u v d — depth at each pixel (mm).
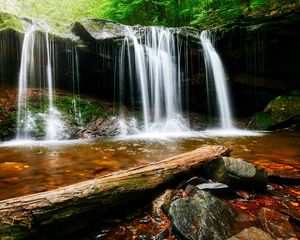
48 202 2592
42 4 15789
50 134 8367
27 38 8945
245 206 3250
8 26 8539
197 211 2746
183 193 3438
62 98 9477
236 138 8383
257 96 11453
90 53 9547
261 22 9906
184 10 13594
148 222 2955
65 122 8797
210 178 3893
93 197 2873
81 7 16391
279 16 9602
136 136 9086
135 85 10289
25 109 8641
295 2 10453
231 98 11477
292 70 10734
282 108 10297
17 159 5691
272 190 3797
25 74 9195
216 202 2943
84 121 9141
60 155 6051
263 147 6812
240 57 10547
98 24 9562
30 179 4336
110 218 3029
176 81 10852
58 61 9531
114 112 9969
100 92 10727
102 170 4840
